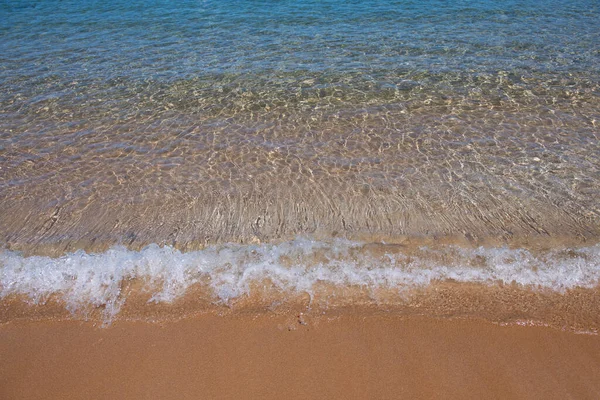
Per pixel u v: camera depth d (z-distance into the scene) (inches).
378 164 231.9
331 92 309.0
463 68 339.9
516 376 132.0
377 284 161.8
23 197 210.8
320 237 184.4
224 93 310.8
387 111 283.1
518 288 158.6
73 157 242.1
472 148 242.2
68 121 277.1
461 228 186.9
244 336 145.8
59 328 149.6
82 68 352.8
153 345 143.4
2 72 343.6
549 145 242.1
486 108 282.7
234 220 195.8
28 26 458.9
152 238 185.6
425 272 165.6
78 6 537.3
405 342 142.3
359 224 191.3
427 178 219.5
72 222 195.3
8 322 151.6
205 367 136.8
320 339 144.1
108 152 246.4
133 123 275.3
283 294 159.2
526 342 140.9
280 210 201.2
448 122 268.2
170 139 258.5
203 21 472.4
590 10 472.7
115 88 319.0
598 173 218.5
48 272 168.2
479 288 159.0
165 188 217.2
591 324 145.6
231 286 162.2
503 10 480.7
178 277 165.9
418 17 464.4
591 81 314.0
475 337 142.9
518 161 229.6
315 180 221.0
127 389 131.4
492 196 205.3
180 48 394.3
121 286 163.0
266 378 133.5
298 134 261.3
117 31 442.6
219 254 175.3
